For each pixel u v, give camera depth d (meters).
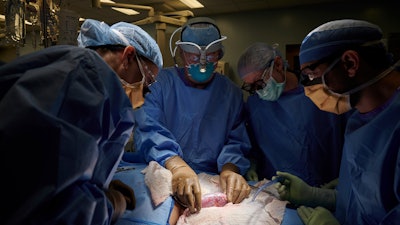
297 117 1.53
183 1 4.48
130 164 1.55
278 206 1.16
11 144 0.45
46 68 0.54
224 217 1.07
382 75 0.85
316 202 1.19
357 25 0.90
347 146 0.99
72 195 0.51
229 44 5.32
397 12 4.33
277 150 1.58
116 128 0.68
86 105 0.54
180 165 1.33
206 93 1.62
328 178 1.52
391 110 0.83
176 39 1.96
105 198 0.62
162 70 1.69
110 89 0.64
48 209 0.49
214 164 1.63
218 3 4.63
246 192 1.25
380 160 0.82
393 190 0.81
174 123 1.63
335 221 1.00
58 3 1.85
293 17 4.90
